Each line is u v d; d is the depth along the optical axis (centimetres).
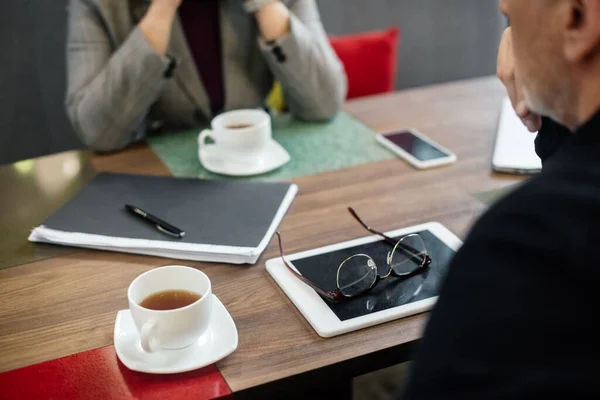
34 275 97
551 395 45
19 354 81
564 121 60
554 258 46
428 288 90
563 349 45
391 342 81
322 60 150
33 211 114
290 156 133
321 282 92
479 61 275
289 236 105
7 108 209
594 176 48
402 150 133
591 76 53
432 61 267
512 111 150
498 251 49
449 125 147
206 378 77
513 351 47
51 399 74
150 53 134
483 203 113
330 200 116
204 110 157
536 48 56
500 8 59
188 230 104
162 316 76
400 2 252
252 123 135
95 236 103
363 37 206
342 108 160
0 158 213
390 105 161
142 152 137
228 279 95
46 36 207
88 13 146
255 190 117
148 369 76
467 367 48
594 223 46
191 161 132
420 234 103
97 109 136
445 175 123
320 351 80
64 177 127
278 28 148
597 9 48
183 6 158
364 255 95
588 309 45
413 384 52
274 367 78
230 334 82
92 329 86
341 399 112
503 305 47
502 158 126
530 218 48
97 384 76
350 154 134
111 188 120
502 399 46
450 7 260
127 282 94
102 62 145
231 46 159
